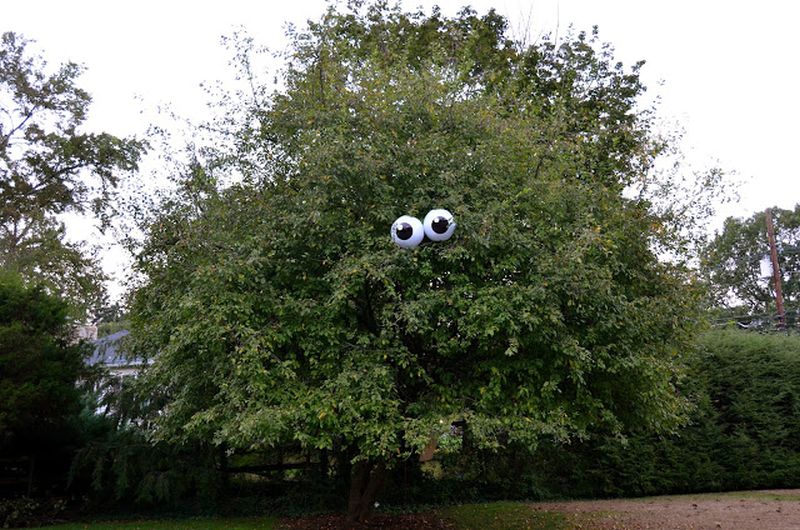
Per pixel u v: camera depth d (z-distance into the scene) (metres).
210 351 7.00
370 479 9.54
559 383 6.96
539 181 7.09
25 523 10.12
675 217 9.18
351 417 6.15
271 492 11.45
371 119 7.17
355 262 6.43
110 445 10.62
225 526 9.78
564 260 6.34
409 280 6.65
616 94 15.77
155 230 8.23
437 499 11.84
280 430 6.18
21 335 9.12
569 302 6.39
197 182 8.17
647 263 7.83
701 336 12.88
